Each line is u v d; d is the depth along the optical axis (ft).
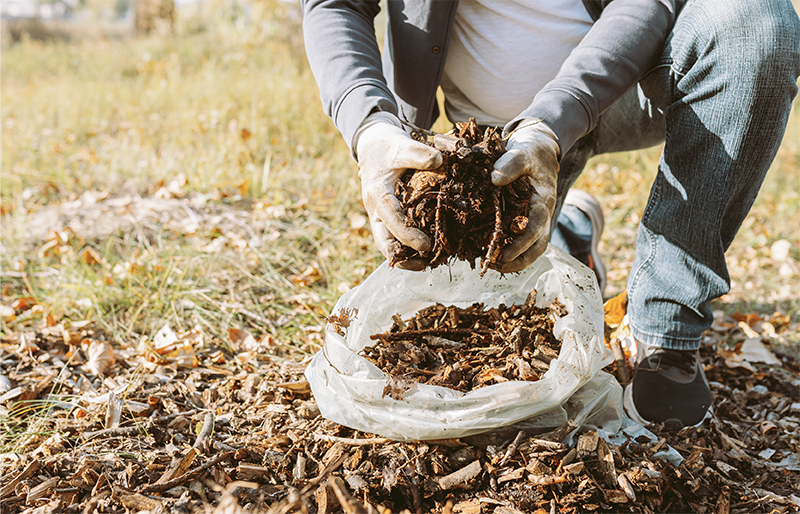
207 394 5.50
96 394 5.49
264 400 5.31
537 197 3.84
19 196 10.60
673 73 4.69
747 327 7.09
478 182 3.77
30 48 32.96
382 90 4.47
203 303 7.33
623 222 11.23
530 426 4.32
